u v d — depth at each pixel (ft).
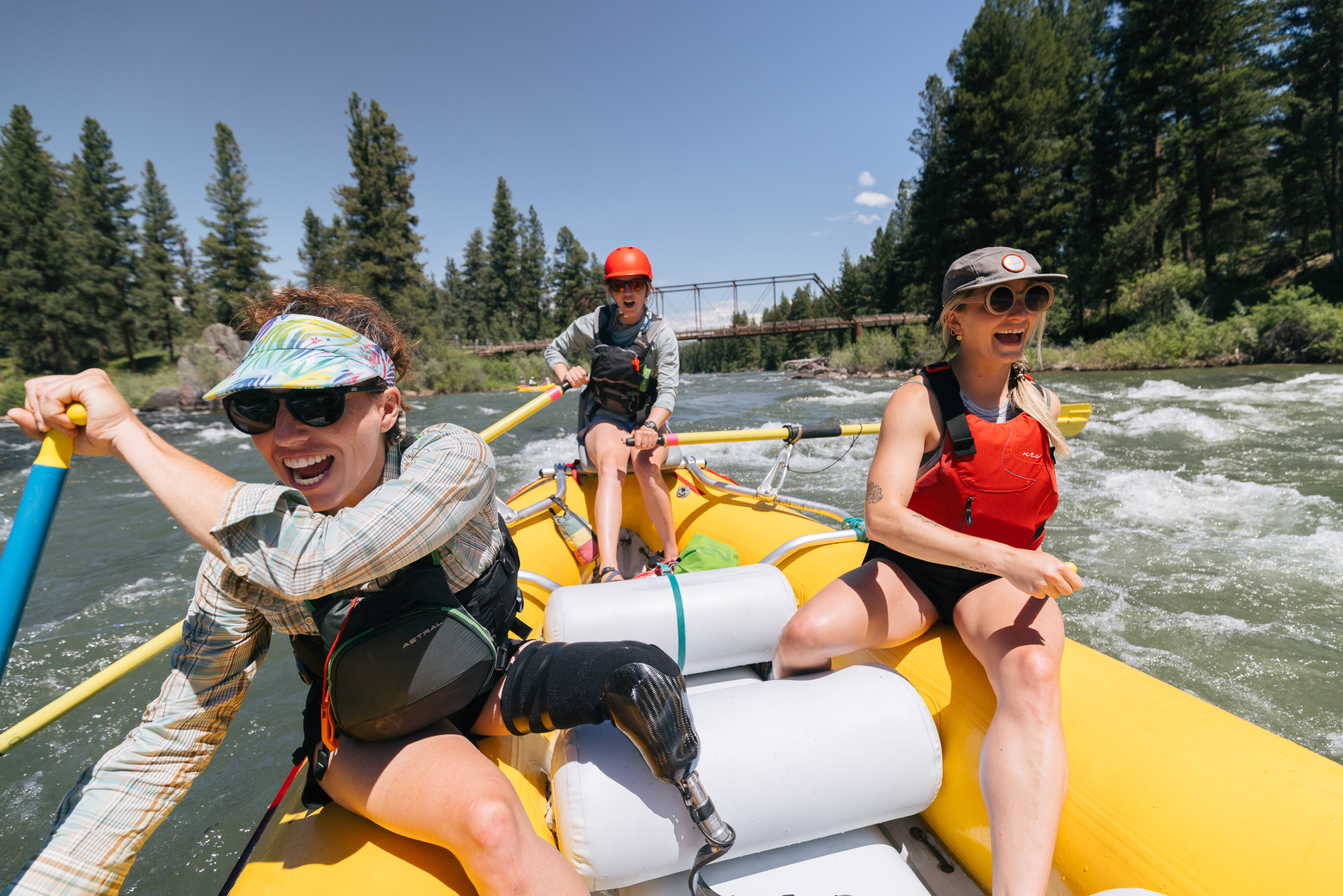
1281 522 14.43
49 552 16.99
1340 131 84.99
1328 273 85.71
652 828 3.75
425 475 3.18
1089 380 50.93
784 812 3.98
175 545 17.52
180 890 6.30
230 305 141.18
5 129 122.42
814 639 4.67
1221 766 3.48
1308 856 2.99
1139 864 3.41
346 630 3.23
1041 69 96.73
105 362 150.71
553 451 28.66
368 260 132.67
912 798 4.25
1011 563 3.78
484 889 2.97
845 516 8.71
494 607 3.95
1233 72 84.99
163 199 162.40
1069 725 4.03
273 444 3.05
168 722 3.22
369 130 130.11
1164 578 11.75
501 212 215.51
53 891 2.92
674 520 9.52
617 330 9.66
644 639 5.52
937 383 4.68
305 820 3.75
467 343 216.54
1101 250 90.94
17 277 118.83
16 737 4.22
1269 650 9.16
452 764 3.21
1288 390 37.27
